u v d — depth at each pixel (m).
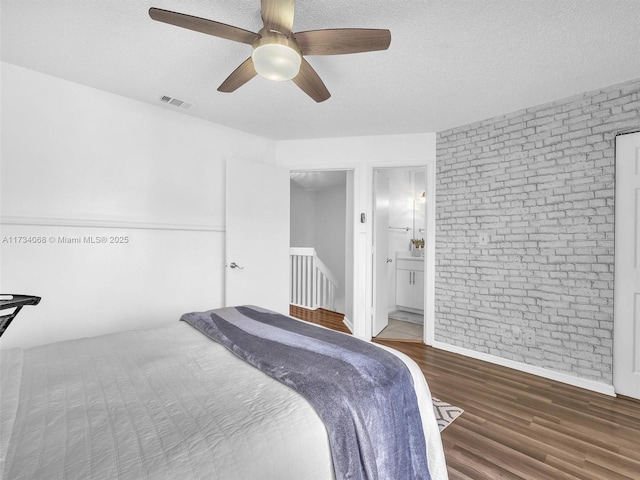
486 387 2.44
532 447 1.71
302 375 1.12
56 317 2.32
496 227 2.96
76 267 2.41
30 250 2.23
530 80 2.32
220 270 3.26
